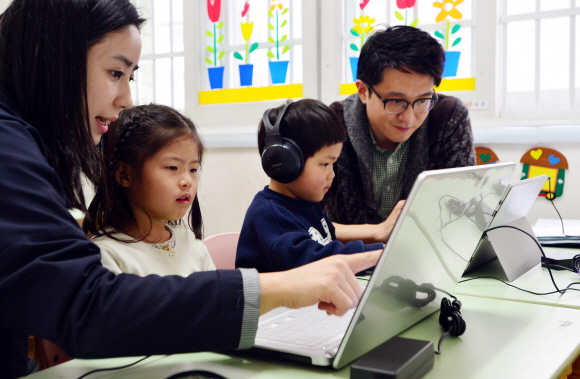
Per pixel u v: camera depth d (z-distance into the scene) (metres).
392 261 0.51
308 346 0.58
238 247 1.04
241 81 2.42
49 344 0.87
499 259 0.97
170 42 2.60
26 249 0.47
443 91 2.02
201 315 0.49
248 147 2.32
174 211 0.94
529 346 0.61
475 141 1.91
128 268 0.90
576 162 1.77
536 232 1.39
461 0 1.97
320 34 2.21
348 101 1.43
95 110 0.64
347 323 0.67
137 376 0.55
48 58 0.58
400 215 0.48
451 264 0.71
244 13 2.39
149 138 0.91
